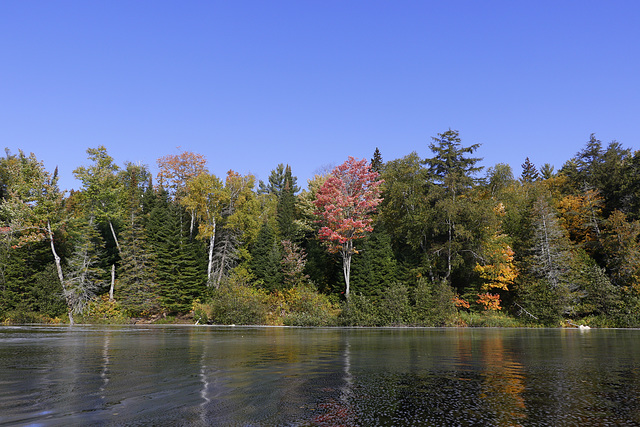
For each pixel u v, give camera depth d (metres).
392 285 43.47
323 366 10.71
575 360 12.38
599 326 40.72
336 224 46.06
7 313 44.44
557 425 5.39
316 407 6.32
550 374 9.60
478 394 7.31
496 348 16.28
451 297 43.12
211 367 10.41
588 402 6.71
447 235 49.25
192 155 61.72
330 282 51.94
